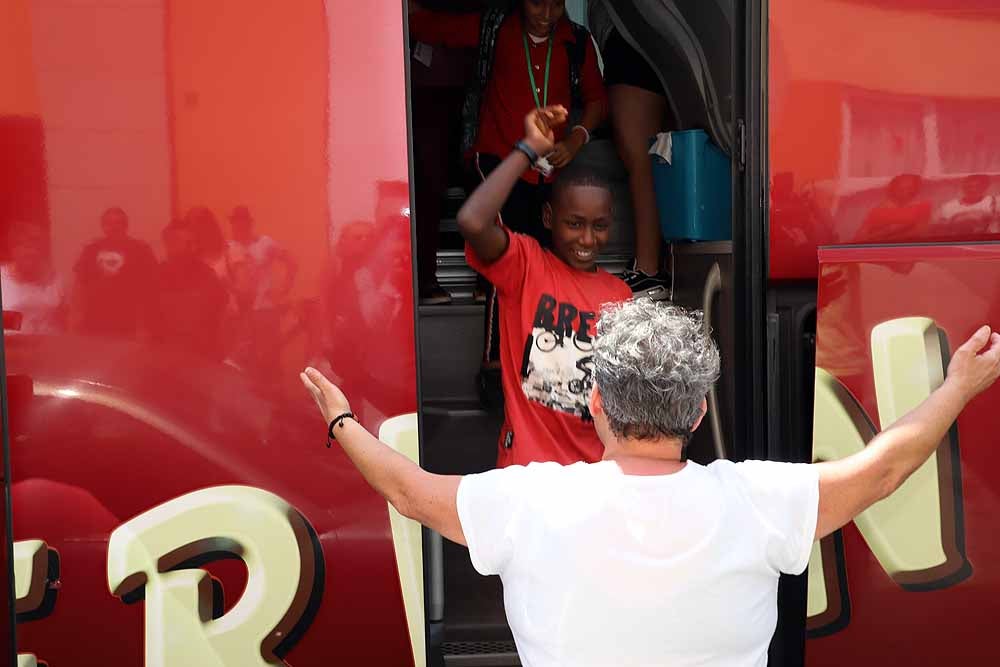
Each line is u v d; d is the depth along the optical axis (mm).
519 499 1338
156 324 1964
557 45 3209
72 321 1945
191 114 1945
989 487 2168
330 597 2051
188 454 1988
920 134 2115
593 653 1245
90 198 1934
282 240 1980
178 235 1956
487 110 3293
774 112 2107
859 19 2090
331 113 1979
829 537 2178
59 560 1975
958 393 1507
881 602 2203
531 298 2412
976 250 2117
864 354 2123
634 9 3146
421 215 3711
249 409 1996
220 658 2025
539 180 3297
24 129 1914
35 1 1902
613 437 1381
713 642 1251
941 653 2225
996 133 2123
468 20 3523
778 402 2252
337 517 2039
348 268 2000
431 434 3562
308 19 1964
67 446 1962
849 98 2107
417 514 1404
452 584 2822
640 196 3221
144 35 1928
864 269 2104
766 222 2139
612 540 1270
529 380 2404
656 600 1242
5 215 1917
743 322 2279
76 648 1995
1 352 1918
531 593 1298
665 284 3201
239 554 2016
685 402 1329
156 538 1993
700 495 1308
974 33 2102
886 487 1409
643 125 3209
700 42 2701
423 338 3615
